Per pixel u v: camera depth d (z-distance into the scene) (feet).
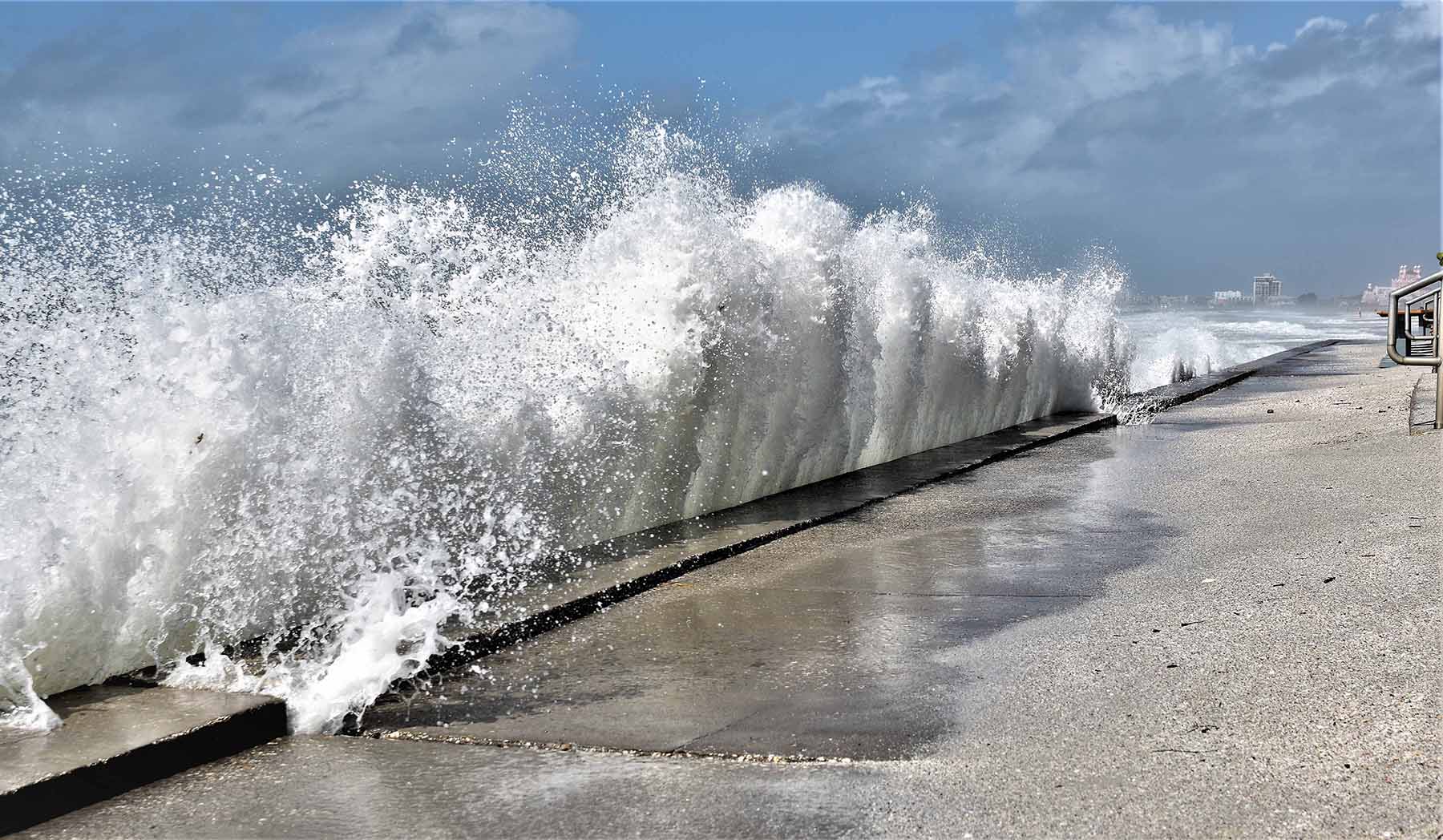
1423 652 9.43
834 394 20.20
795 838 6.87
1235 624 10.80
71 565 9.52
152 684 9.52
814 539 16.05
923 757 8.06
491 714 9.29
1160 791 7.22
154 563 10.03
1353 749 7.63
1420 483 17.56
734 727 8.81
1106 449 25.38
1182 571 13.28
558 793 7.68
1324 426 26.40
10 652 9.04
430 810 7.45
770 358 18.48
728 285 17.35
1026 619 11.60
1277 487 18.57
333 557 11.29
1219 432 27.43
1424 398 28.71
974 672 9.93
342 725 9.14
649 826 7.10
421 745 8.70
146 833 7.25
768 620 11.90
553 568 13.62
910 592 12.89
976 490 20.04
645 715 9.16
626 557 14.23
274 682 9.47
